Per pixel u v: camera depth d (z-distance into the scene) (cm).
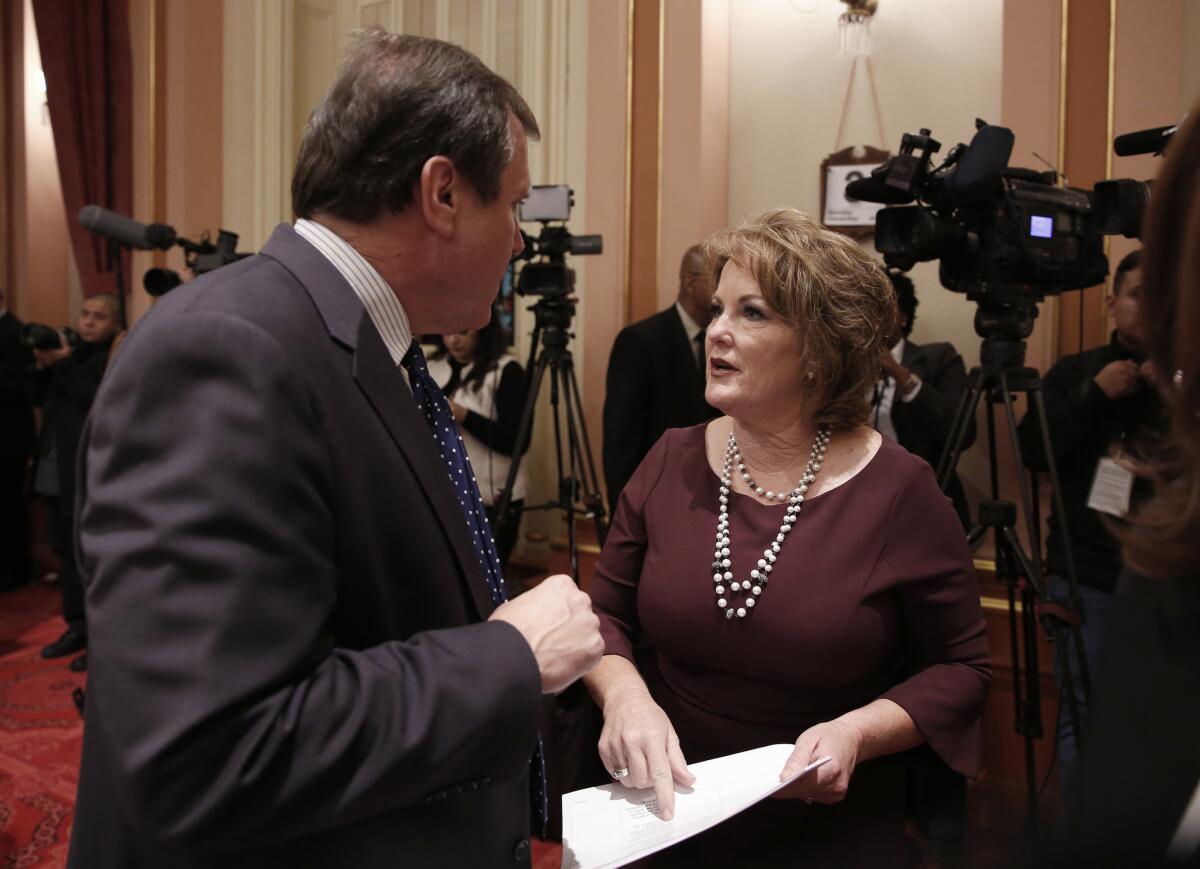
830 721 123
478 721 76
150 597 68
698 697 137
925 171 193
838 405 136
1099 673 48
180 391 72
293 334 80
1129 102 257
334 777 71
